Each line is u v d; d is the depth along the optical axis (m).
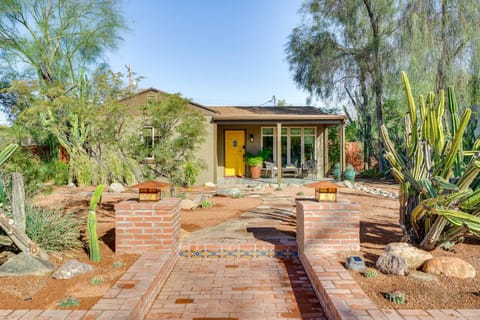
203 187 12.41
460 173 4.86
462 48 13.23
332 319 3.00
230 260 5.03
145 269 3.89
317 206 4.59
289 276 4.37
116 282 3.53
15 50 14.17
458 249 4.62
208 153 13.30
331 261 4.16
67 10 14.55
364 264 3.92
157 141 8.02
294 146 15.60
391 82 14.66
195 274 4.46
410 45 13.48
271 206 8.45
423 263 3.94
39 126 6.64
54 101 5.93
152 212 4.62
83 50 15.44
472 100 13.52
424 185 4.28
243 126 15.36
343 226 4.60
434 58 13.24
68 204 8.81
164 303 3.59
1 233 4.39
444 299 3.09
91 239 4.23
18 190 4.10
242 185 12.91
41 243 4.36
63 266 3.81
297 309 3.45
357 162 19.59
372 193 10.88
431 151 4.71
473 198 3.84
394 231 5.70
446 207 3.98
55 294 3.29
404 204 4.79
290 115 13.32
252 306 3.53
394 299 3.04
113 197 10.00
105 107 6.43
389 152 4.89
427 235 4.28
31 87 6.30
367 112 17.92
